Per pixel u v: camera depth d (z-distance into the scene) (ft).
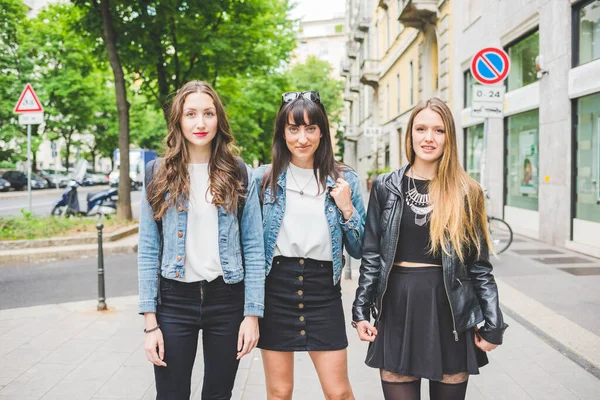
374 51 108.58
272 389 8.43
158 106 48.19
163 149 7.87
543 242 32.89
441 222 7.45
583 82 28.35
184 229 7.46
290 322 8.16
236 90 59.72
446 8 51.90
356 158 153.28
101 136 131.34
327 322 8.21
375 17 106.63
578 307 17.85
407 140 8.14
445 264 7.47
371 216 8.13
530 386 11.82
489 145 42.37
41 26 98.63
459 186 7.64
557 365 13.04
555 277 22.41
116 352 14.11
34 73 103.45
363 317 7.89
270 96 75.10
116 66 40.70
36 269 26.45
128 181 41.81
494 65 24.34
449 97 51.47
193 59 47.57
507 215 39.70
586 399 11.14
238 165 7.79
